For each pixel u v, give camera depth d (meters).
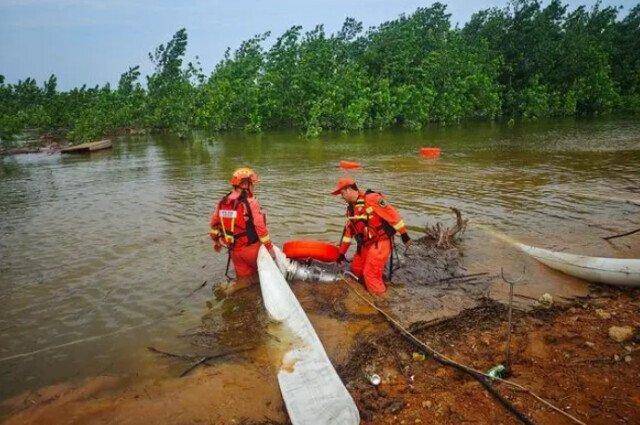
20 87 42.56
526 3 38.09
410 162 15.80
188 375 4.15
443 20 46.06
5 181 14.35
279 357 4.33
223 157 18.06
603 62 38.34
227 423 3.55
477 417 3.55
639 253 6.66
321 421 3.44
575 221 8.29
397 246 7.10
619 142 19.50
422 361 4.34
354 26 40.47
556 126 28.47
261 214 5.78
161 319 5.18
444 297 5.45
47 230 8.57
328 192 11.05
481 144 20.47
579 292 5.62
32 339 4.87
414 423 3.51
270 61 31.61
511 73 38.00
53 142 27.72
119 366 4.34
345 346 4.51
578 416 3.51
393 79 32.09
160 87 33.03
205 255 7.01
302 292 5.68
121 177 14.22
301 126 29.64
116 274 6.41
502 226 8.12
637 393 3.75
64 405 3.82
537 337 4.65
